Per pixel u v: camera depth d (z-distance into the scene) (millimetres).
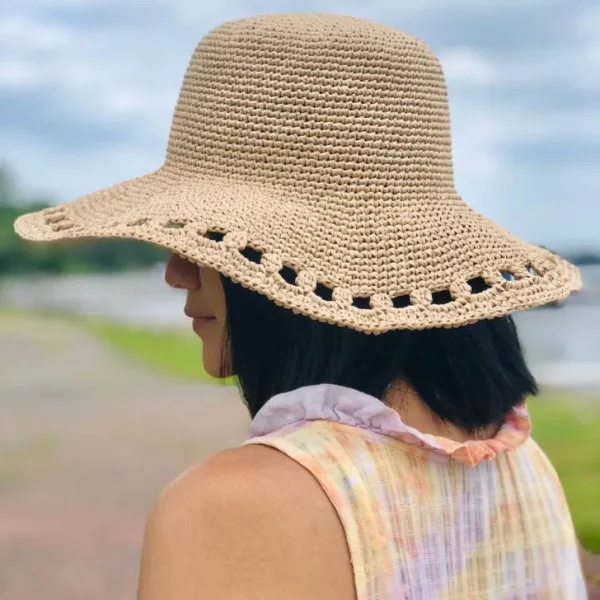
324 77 868
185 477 768
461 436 905
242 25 920
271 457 779
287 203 859
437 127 940
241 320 883
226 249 808
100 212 960
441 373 880
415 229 873
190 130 934
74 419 3611
